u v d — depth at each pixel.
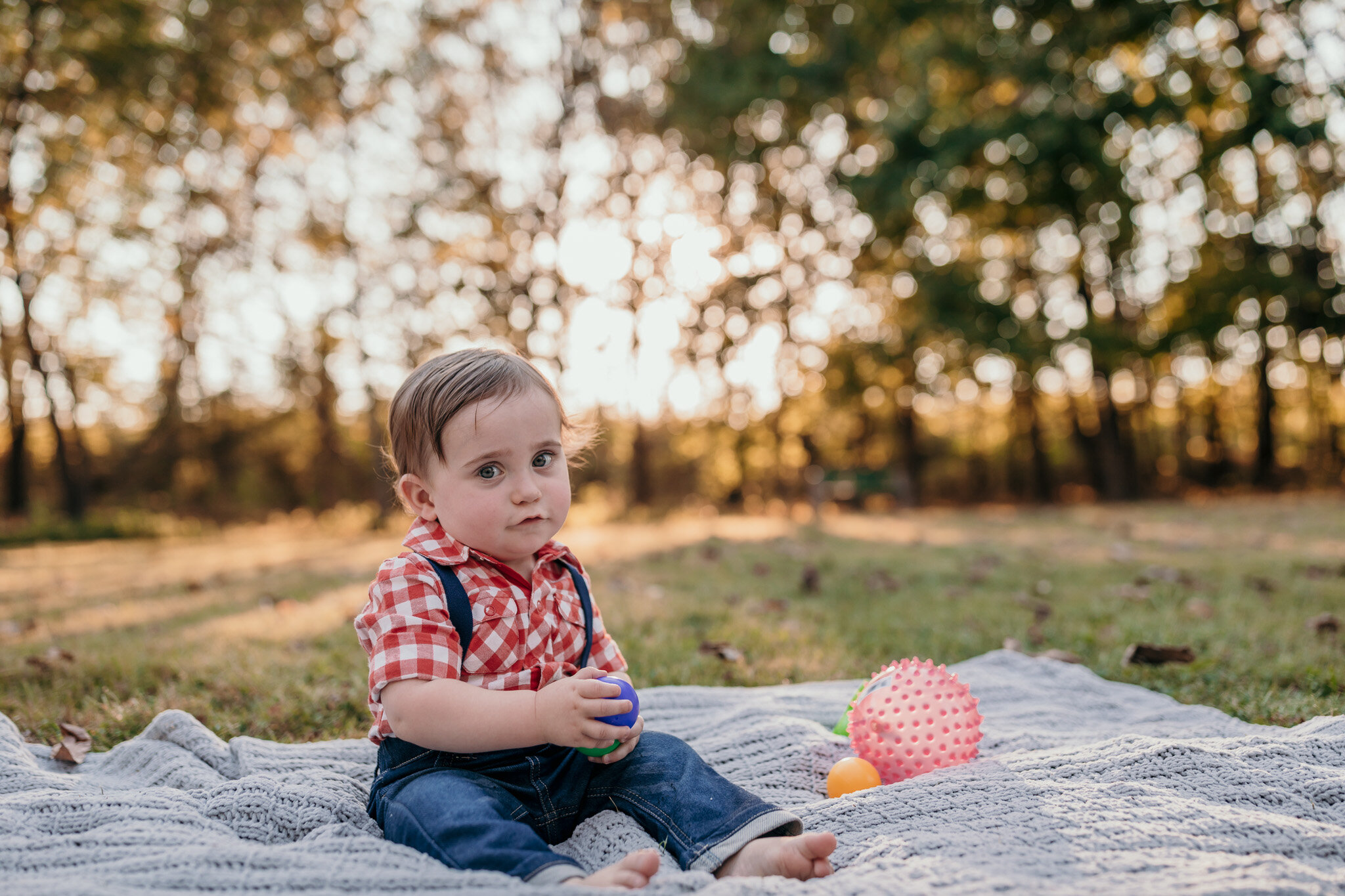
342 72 14.57
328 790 2.07
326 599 5.60
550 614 2.04
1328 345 17.80
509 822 1.71
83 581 7.84
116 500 22.30
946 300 14.44
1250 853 1.66
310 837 1.85
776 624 4.49
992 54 13.70
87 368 18.84
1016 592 5.36
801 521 12.78
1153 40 13.05
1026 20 13.36
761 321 16.47
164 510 22.45
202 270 16.94
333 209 16.03
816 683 3.36
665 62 15.34
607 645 2.21
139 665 3.62
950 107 14.35
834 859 1.79
